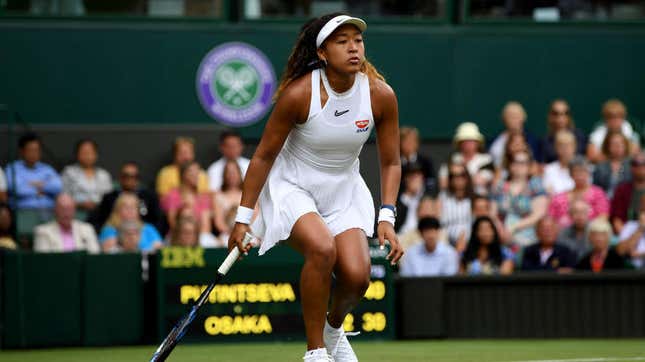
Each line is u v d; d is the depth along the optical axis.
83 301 21.17
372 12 31.75
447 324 22.19
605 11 32.69
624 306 22.27
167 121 30.91
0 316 20.86
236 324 20.83
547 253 23.33
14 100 30.41
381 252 21.45
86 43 30.73
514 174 25.95
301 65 12.40
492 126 32.12
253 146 30.70
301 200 12.42
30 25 30.53
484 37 32.09
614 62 32.62
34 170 25.86
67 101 30.62
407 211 25.97
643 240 24.12
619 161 27.28
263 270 20.92
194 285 20.95
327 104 12.15
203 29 31.03
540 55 32.31
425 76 31.91
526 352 18.98
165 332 20.84
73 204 23.59
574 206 24.28
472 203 24.72
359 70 12.29
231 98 31.03
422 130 31.86
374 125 12.73
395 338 21.94
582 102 32.47
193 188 25.34
